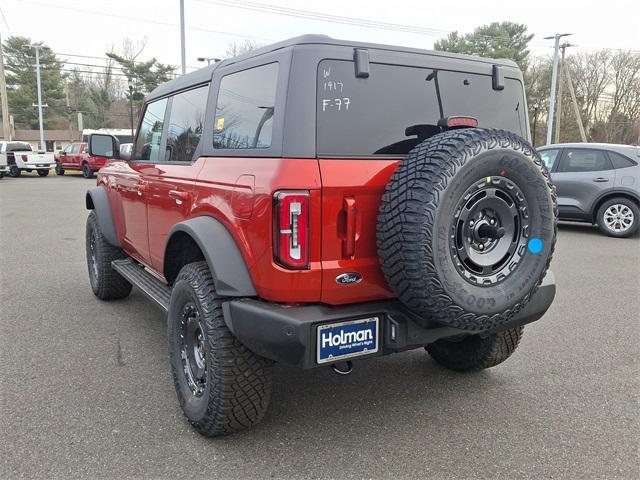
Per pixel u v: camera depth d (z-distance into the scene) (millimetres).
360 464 2781
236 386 2781
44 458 2791
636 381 3846
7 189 20391
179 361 3207
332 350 2543
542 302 3096
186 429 3098
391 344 2656
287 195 2447
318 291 2557
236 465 2760
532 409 3406
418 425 3186
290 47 2621
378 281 2699
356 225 2598
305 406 3410
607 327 5031
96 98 64375
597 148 10461
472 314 2545
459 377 3885
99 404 3385
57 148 67250
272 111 2650
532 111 50469
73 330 4758
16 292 5996
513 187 2596
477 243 2580
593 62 54031
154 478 2641
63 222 11578
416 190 2395
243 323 2643
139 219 4402
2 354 4188
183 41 23156
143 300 5730
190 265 3080
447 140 2473
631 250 8977
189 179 3312
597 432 3135
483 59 3234
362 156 2695
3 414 3240
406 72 2889
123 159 4809
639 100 53312
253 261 2627
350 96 2688
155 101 4402
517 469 2760
